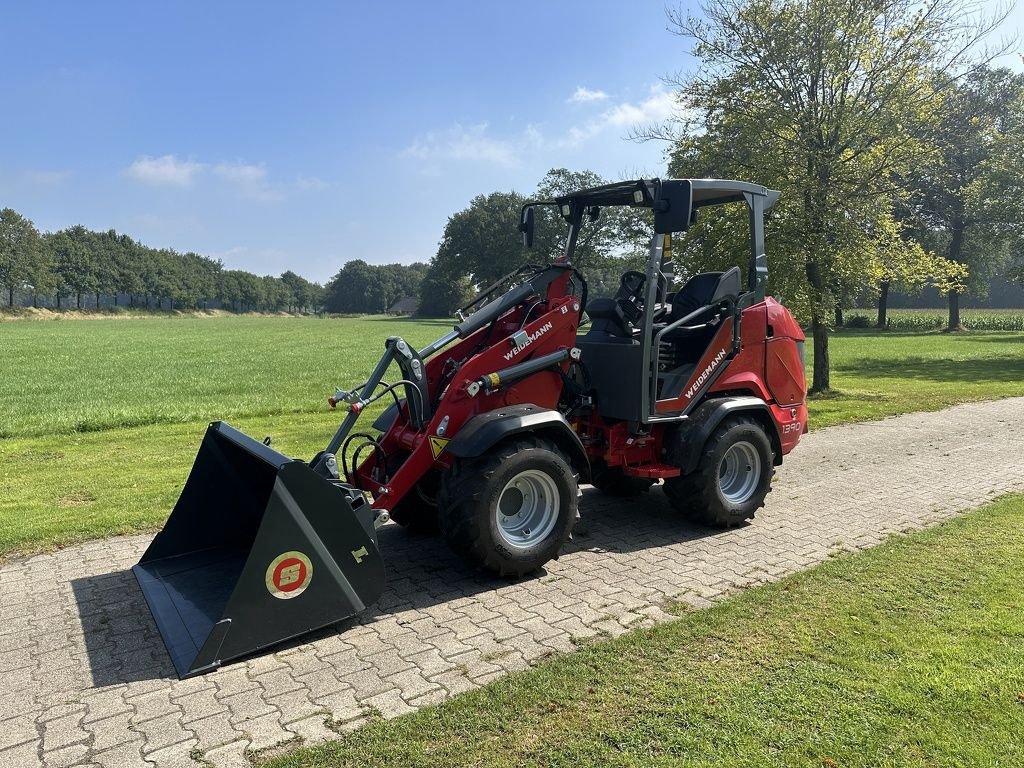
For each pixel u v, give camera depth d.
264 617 3.71
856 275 12.91
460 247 84.38
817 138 12.59
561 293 5.34
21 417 11.55
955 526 5.63
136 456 8.77
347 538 3.96
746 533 5.68
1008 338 33.97
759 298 6.08
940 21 12.47
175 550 4.82
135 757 2.89
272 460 3.97
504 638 3.89
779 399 6.27
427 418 4.90
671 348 6.02
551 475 4.70
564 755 2.81
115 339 45.25
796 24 12.20
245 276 148.00
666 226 4.93
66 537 5.61
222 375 20.53
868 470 7.72
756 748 2.83
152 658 3.75
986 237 25.86
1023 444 8.95
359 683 3.45
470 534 4.41
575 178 75.81
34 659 3.75
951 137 22.14
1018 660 3.48
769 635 3.80
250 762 2.84
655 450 5.77
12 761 2.88
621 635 3.87
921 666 3.43
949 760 2.74
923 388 14.54
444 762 2.79
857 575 4.63
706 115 13.81
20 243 88.56
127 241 119.31
